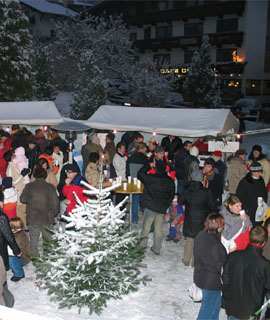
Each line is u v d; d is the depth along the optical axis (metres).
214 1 40.34
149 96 28.88
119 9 46.38
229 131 11.29
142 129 11.48
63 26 34.25
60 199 7.42
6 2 22.28
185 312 5.50
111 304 5.62
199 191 6.36
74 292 5.39
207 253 4.63
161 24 43.62
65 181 6.75
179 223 8.00
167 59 43.41
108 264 5.38
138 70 30.23
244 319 4.16
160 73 31.16
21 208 7.67
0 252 5.11
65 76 34.53
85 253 5.23
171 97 30.84
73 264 5.31
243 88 37.78
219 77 38.69
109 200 5.33
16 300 5.67
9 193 6.68
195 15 39.66
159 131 11.11
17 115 12.62
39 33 46.50
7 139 10.23
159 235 7.30
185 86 27.64
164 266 6.97
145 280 5.86
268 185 9.22
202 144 10.91
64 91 34.84
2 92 22.39
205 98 26.84
